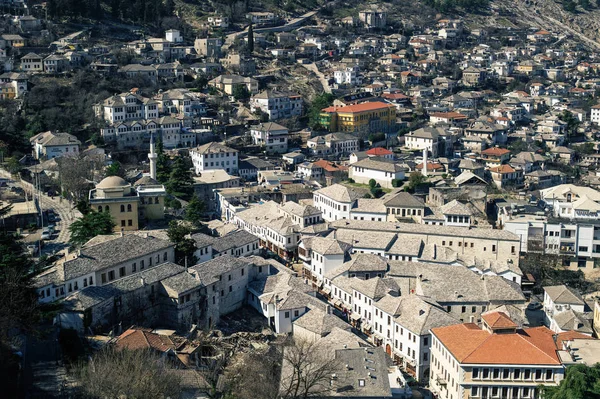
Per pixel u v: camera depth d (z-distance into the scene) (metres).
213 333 152.62
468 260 191.25
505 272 186.62
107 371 110.50
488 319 133.12
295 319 160.25
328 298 181.00
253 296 171.25
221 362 134.88
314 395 119.31
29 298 122.38
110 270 155.00
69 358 121.06
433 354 139.25
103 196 190.62
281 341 149.62
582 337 143.00
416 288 172.00
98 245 160.00
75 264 148.88
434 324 145.25
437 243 198.75
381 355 134.38
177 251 174.62
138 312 147.00
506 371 123.06
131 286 147.00
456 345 129.50
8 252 127.06
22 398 107.81
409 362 146.62
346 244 191.38
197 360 136.38
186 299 152.38
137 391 109.88
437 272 176.62
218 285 162.12
